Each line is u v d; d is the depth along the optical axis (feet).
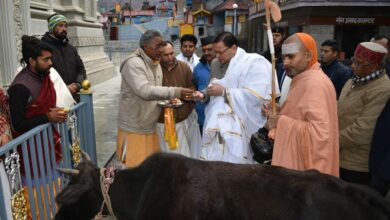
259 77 10.78
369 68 9.05
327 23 56.59
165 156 6.47
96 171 7.14
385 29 56.95
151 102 11.48
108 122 25.11
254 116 10.79
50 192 9.48
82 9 39.81
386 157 7.66
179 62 14.20
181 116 13.24
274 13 8.80
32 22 22.70
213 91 10.86
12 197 7.64
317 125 7.45
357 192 5.43
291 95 8.20
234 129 10.60
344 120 9.66
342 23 56.49
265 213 5.39
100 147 19.38
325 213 5.22
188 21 147.43
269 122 8.55
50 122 9.39
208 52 14.92
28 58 9.33
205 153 11.04
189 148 13.96
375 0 53.42
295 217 5.28
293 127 7.77
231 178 5.82
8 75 17.56
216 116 10.79
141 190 6.52
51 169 9.64
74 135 11.18
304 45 8.00
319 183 5.56
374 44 9.01
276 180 5.67
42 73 9.49
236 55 11.07
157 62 11.52
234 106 10.69
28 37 9.46
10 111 9.00
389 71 14.44
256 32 98.02
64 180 10.42
